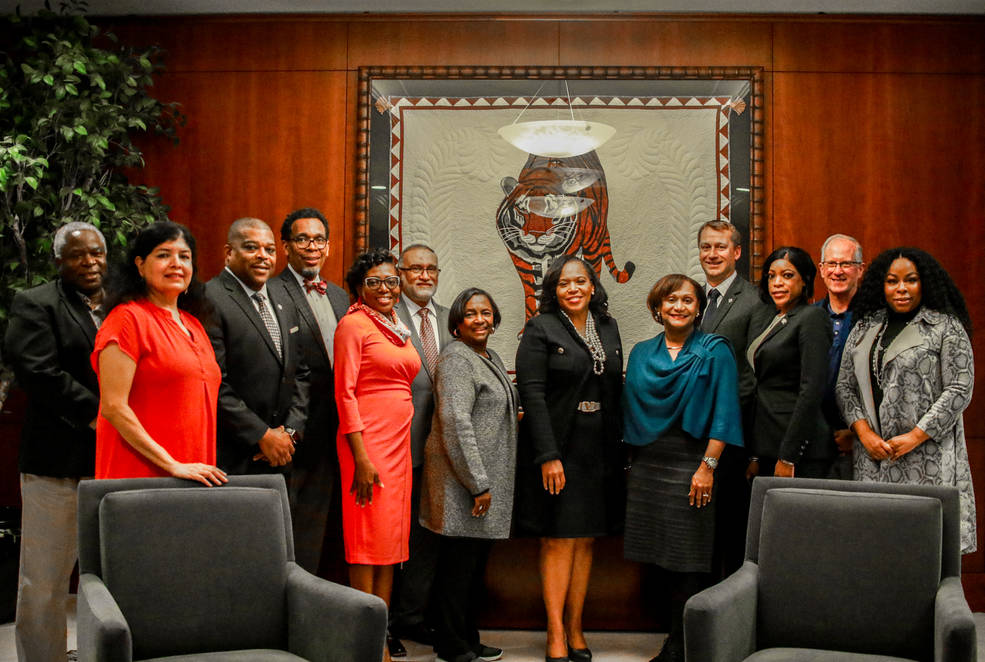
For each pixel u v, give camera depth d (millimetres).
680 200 4500
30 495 3250
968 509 3234
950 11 4496
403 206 4539
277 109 4586
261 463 3348
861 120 4512
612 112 4531
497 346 4500
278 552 2613
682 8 4520
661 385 3525
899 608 2525
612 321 3754
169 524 2496
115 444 2695
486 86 4551
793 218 4484
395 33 4578
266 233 3471
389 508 3367
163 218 4477
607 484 3637
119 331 2639
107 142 4230
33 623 3234
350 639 2277
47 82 4059
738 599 2479
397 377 3438
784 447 3381
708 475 3428
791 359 3500
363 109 4547
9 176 3949
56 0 4512
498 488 3525
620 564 4074
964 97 4516
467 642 3689
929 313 3297
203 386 2793
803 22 4535
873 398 3357
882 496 2652
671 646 3475
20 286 4055
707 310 4211
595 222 4508
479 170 4539
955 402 3193
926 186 4500
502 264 4516
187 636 2443
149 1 4508
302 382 3525
